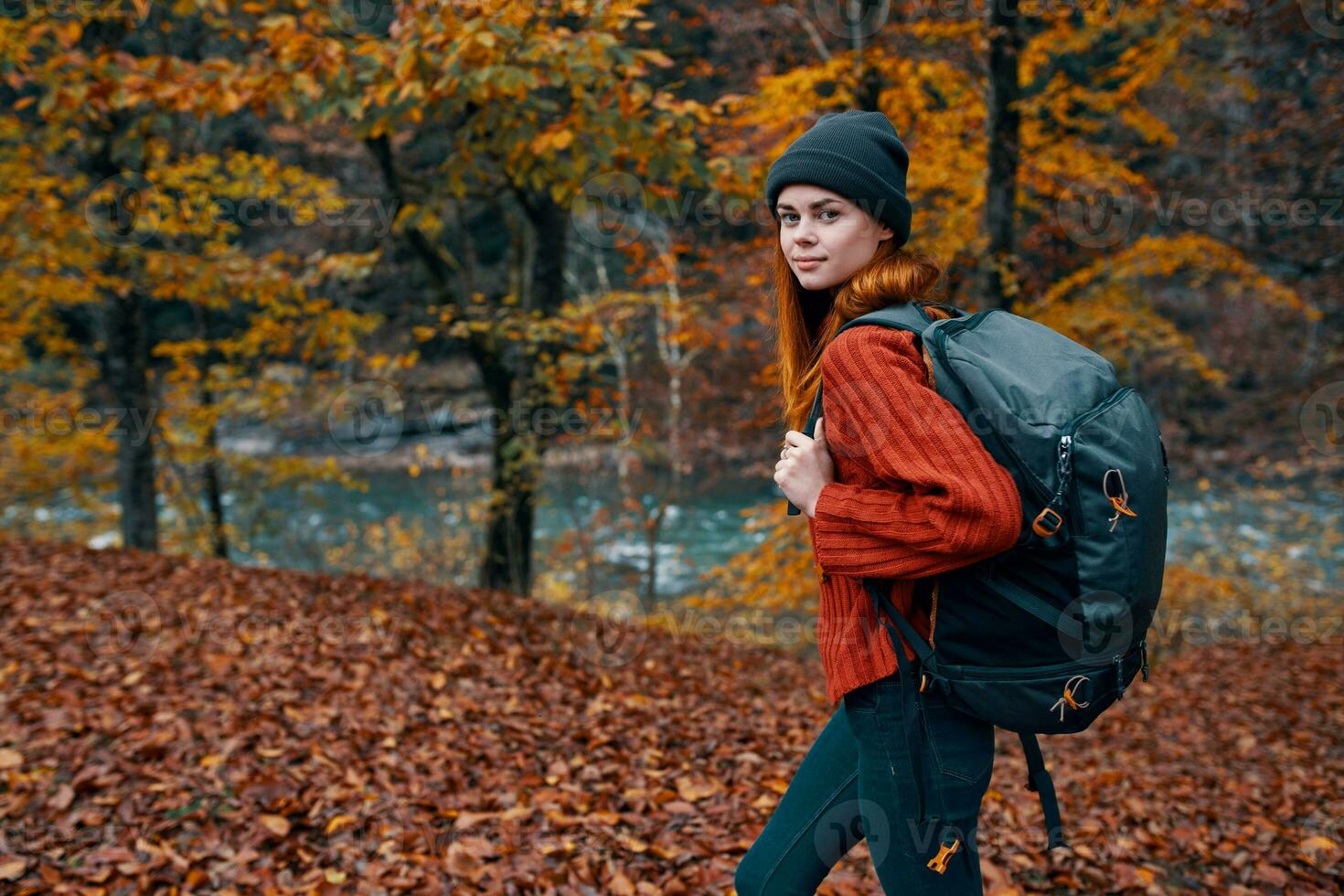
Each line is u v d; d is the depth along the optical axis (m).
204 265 7.69
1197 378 15.84
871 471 1.23
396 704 3.87
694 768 3.57
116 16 5.84
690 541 15.22
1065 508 1.09
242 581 6.06
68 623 4.76
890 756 1.27
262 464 10.29
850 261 1.34
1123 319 7.29
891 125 1.37
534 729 3.86
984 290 6.57
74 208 8.20
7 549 6.89
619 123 4.71
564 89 5.50
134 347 9.20
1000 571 1.14
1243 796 3.89
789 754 3.95
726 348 8.87
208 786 2.95
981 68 6.70
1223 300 15.44
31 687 3.81
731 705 4.95
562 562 11.67
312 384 8.95
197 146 10.40
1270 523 13.40
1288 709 6.10
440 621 5.39
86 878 2.38
